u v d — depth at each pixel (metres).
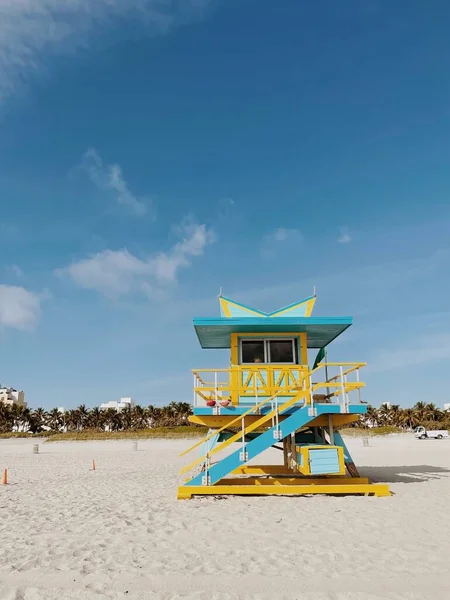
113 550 8.12
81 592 6.11
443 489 14.96
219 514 11.17
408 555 7.53
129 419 112.31
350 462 15.62
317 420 15.67
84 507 12.92
